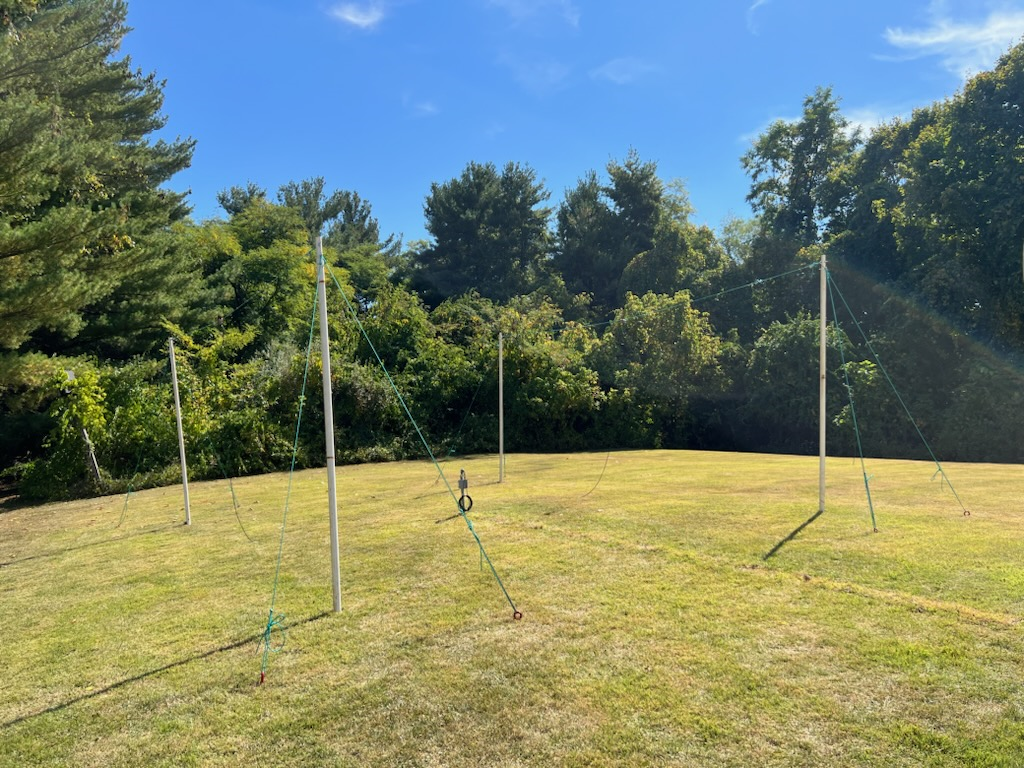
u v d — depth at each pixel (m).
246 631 4.84
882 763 2.91
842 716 3.30
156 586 6.19
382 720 3.48
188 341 19.16
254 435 16.75
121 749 3.33
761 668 3.84
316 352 20.12
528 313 26.11
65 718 3.66
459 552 6.77
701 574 5.64
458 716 3.48
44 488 13.66
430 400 21.84
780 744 3.09
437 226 40.78
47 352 18.38
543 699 3.61
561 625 4.62
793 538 6.74
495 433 22.00
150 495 12.99
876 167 29.08
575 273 40.56
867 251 26.91
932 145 22.53
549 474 14.05
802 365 23.55
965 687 3.52
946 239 22.08
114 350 20.00
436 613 4.97
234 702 3.75
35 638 4.93
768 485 10.98
